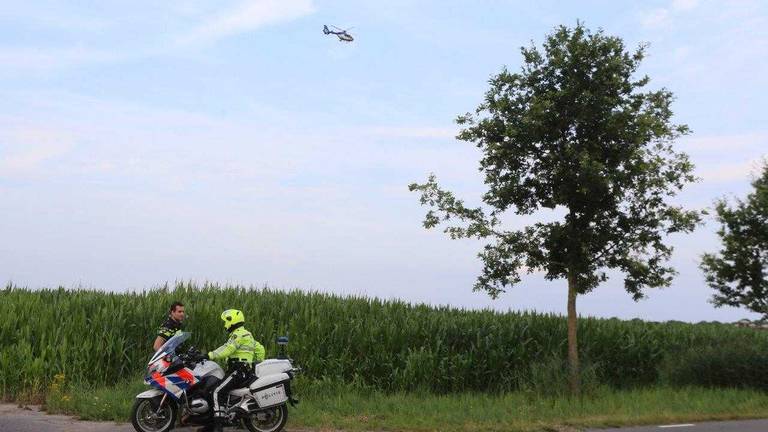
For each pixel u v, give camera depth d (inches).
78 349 621.0
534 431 454.0
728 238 789.2
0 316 658.8
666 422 506.9
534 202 708.0
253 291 843.4
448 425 464.8
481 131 713.6
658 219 687.7
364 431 448.1
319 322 736.3
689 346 922.7
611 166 681.0
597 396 654.5
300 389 645.9
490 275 711.1
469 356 760.3
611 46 676.1
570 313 695.7
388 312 820.6
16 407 533.6
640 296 705.6
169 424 418.0
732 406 587.2
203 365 425.1
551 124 685.3
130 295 783.1
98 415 482.6
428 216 719.7
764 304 769.6
